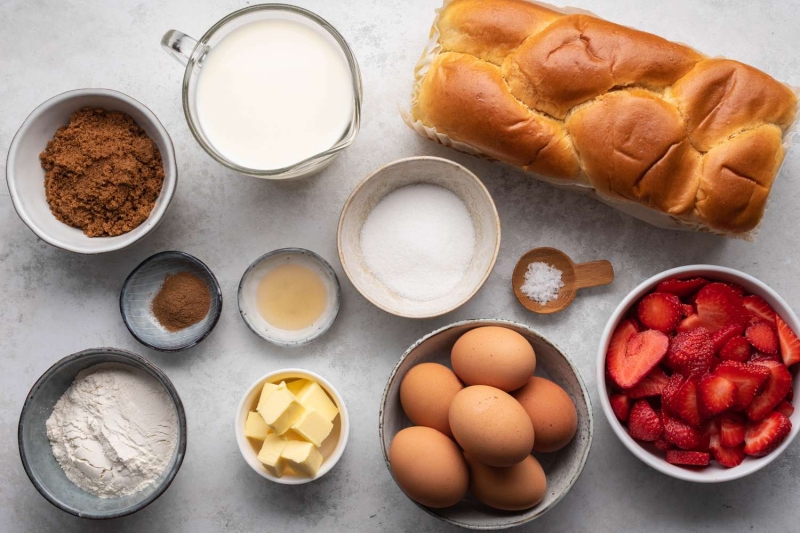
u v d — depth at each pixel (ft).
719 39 2.23
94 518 2.04
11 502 2.23
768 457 2.01
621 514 2.21
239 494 2.23
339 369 2.23
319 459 2.09
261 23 2.05
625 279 2.23
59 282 2.26
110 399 2.15
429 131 2.12
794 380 2.05
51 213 2.14
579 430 2.03
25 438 2.08
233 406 2.23
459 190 2.17
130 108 2.09
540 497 1.98
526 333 2.04
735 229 2.02
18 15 2.25
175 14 2.24
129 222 2.14
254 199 2.25
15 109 2.25
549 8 2.10
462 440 1.89
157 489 2.04
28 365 2.25
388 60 2.23
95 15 2.25
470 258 2.17
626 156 1.95
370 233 2.18
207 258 2.25
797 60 2.23
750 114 1.97
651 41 1.97
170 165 2.09
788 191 2.22
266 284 2.23
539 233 2.24
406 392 2.02
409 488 1.94
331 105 2.04
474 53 2.03
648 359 2.04
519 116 1.98
